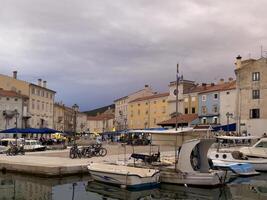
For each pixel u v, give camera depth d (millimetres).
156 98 97938
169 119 87250
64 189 23734
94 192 23016
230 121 71875
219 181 25391
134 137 70250
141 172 24766
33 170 27484
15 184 25094
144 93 114250
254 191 24797
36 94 88250
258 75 67125
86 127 144875
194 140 25891
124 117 115688
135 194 23188
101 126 143750
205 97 79062
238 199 22062
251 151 36125
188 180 25219
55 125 108562
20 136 79312
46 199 20656
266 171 34562
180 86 87188
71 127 125625
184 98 85312
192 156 26734
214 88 77812
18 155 38156
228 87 73750
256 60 67750
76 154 34625
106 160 31922
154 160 29250
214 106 76625
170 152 43719
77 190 23484
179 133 27266
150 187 24891
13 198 20703
